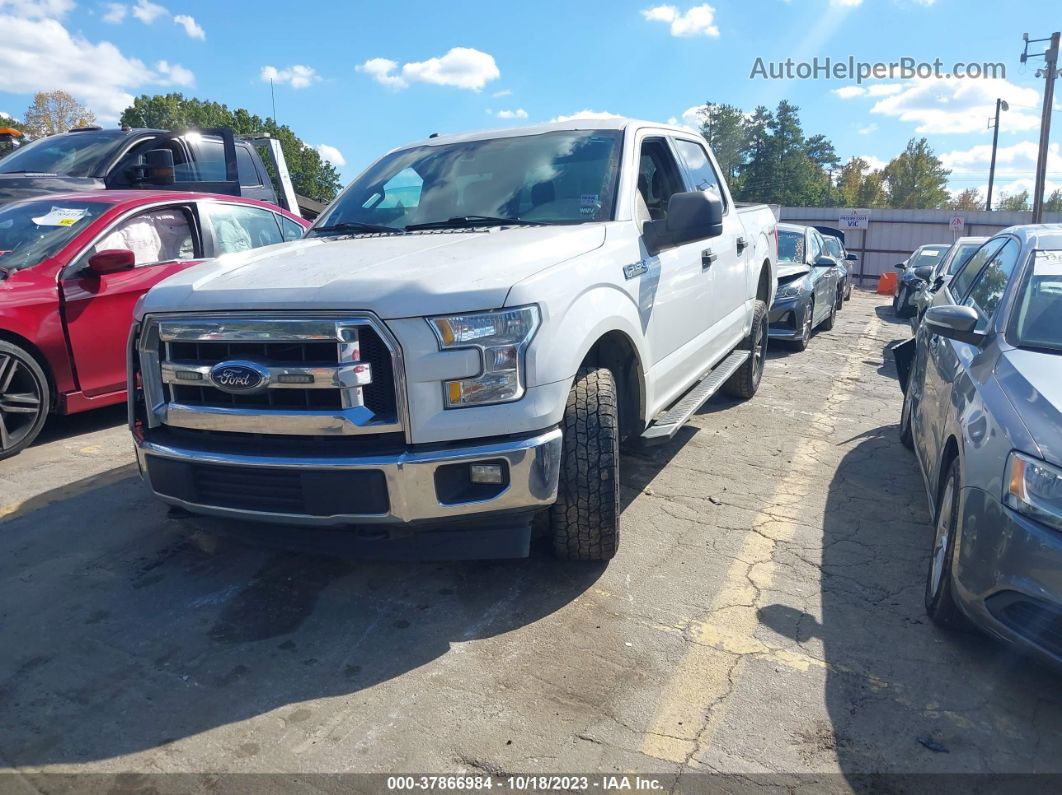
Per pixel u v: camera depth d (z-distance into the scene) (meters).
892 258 35.88
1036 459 2.56
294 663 2.91
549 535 3.61
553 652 2.98
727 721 2.60
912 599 3.39
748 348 6.45
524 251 3.24
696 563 3.69
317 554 3.37
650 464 5.09
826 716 2.62
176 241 6.09
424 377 2.83
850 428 6.04
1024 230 4.18
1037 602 2.50
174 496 3.17
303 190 61.62
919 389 4.70
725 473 4.95
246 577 3.55
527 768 2.39
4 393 4.96
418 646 3.02
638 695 2.73
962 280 5.06
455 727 2.56
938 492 3.45
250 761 2.41
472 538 3.09
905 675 2.85
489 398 2.90
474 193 4.16
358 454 2.86
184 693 2.74
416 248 3.38
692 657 2.95
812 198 81.62
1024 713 2.65
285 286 2.96
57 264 5.30
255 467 2.93
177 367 3.09
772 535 4.02
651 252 4.00
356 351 2.83
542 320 3.00
